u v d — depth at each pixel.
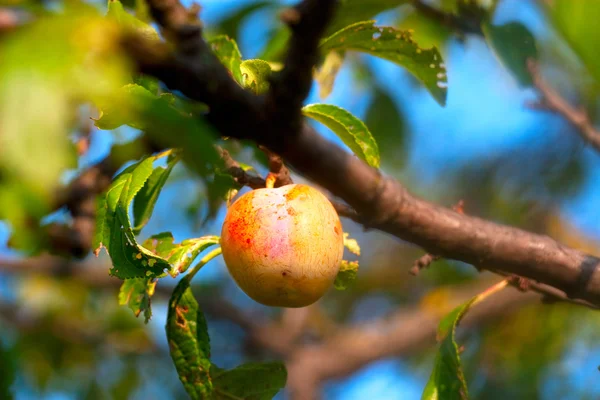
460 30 0.91
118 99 0.70
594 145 0.92
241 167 0.83
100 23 0.70
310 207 0.81
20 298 1.42
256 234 0.80
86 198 0.84
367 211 0.81
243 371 0.83
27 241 0.84
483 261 0.84
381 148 1.04
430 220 0.82
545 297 0.87
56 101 0.68
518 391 1.40
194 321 0.82
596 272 0.84
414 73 0.84
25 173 0.65
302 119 0.77
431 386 0.82
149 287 0.83
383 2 0.89
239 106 0.76
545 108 0.93
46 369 1.37
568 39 0.68
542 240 0.84
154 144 0.80
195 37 0.75
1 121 0.66
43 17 0.70
